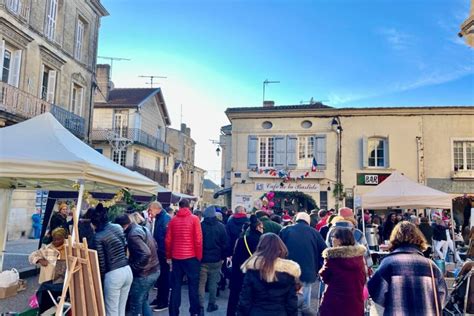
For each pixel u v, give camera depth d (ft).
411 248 12.10
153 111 113.29
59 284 16.51
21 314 16.40
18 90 50.67
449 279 25.75
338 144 70.03
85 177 16.70
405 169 68.18
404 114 69.15
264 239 11.89
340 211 24.31
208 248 22.12
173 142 146.61
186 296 27.20
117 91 109.60
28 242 53.52
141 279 17.78
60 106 62.39
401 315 11.26
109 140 97.19
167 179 121.90
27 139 17.87
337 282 13.35
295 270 11.45
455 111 67.92
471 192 66.64
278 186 70.79
